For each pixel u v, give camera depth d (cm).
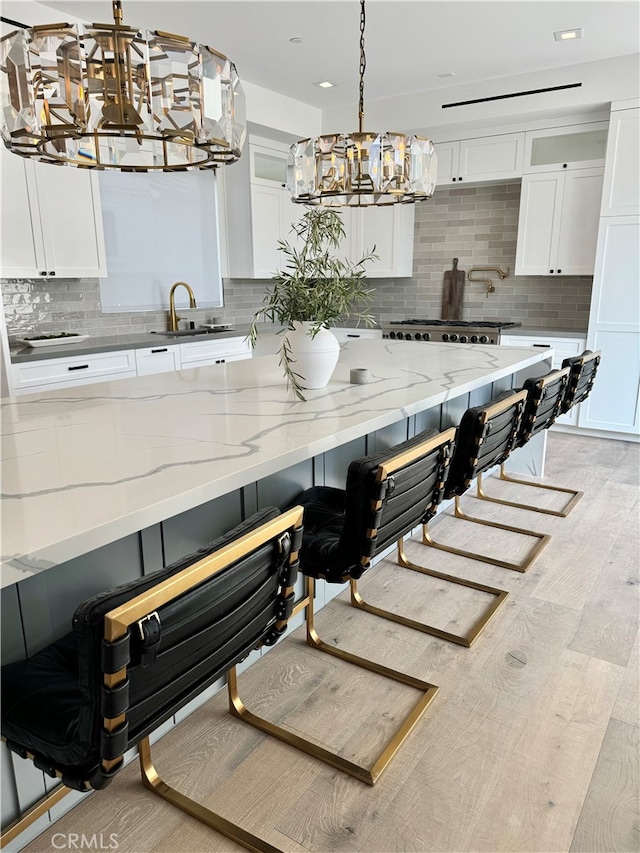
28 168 354
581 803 154
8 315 398
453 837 145
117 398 228
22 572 100
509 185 556
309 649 221
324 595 250
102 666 93
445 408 305
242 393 236
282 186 562
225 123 178
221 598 111
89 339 441
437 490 196
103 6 341
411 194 288
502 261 573
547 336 503
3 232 345
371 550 166
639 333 464
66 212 378
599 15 366
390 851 142
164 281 512
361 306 658
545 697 195
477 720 184
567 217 496
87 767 106
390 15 362
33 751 112
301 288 229
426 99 516
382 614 242
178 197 512
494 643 224
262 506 197
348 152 262
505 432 258
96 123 160
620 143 445
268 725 180
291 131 536
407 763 168
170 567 104
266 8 350
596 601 254
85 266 394
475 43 409
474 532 325
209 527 175
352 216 614
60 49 153
